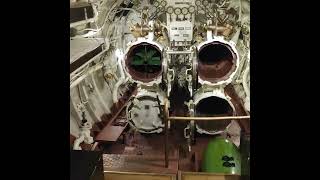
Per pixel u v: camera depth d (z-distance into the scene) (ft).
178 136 22.88
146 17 23.00
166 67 22.97
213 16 22.77
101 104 22.75
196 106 22.72
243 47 22.72
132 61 23.88
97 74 22.40
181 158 20.97
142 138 23.04
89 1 20.56
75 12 19.22
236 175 17.95
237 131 22.59
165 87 23.34
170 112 23.02
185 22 22.93
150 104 23.00
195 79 22.49
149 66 24.12
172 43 23.13
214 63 23.89
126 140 22.39
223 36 22.80
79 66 18.35
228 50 23.39
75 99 19.65
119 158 20.77
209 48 23.75
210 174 18.03
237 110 22.88
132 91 23.68
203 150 21.83
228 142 20.81
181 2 22.79
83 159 13.17
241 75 22.95
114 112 23.49
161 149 21.97
